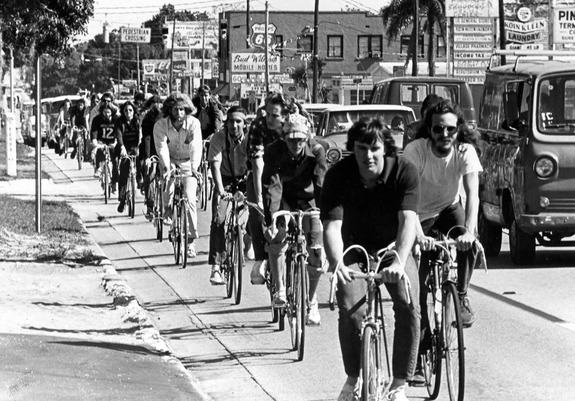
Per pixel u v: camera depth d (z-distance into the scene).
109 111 34.00
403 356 9.96
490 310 16.39
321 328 15.28
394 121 28.44
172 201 21.55
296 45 128.12
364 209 9.97
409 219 9.72
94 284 18.47
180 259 21.41
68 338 13.99
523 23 73.88
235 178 17.55
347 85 118.81
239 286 17.06
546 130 20.33
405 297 9.88
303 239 13.55
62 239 24.08
